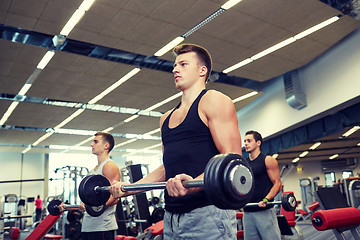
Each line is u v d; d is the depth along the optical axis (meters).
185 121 0.97
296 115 7.34
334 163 14.12
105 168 2.14
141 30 5.00
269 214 2.21
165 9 4.50
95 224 2.00
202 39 5.39
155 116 9.68
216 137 0.93
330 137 9.46
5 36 4.96
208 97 0.96
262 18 4.86
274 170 2.29
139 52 5.71
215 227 0.89
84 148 13.49
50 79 6.68
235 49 5.81
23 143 12.05
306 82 6.99
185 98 1.06
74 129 10.84
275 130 8.07
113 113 9.17
